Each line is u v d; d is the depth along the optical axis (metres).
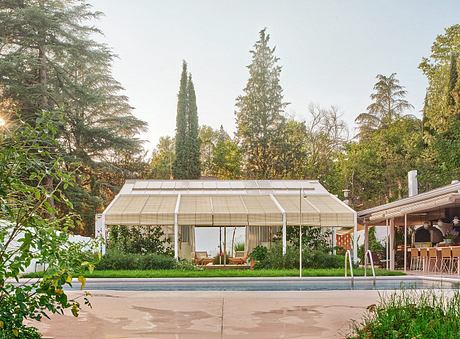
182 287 16.44
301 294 11.55
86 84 44.59
